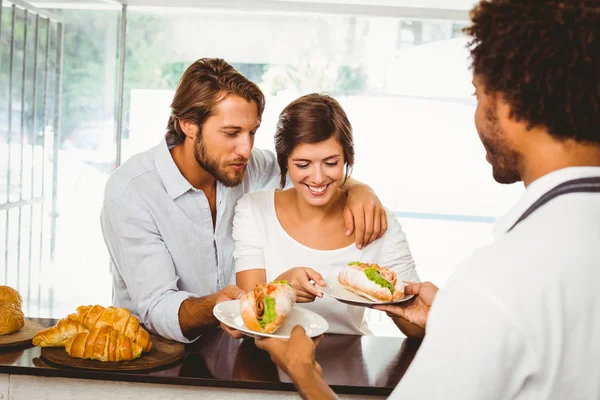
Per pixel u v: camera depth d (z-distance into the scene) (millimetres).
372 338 1688
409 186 3846
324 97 1667
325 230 1800
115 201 1702
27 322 1651
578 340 701
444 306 742
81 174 3477
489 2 782
